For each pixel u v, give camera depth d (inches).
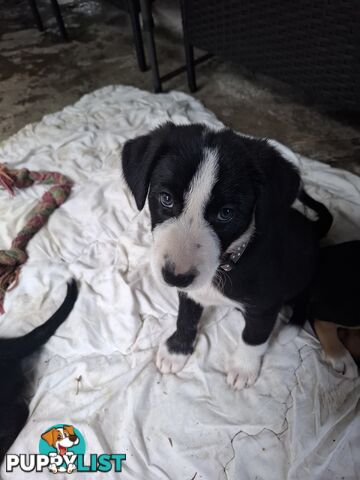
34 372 15.3
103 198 20.8
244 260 11.4
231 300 12.6
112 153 22.9
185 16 27.0
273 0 22.3
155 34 35.5
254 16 23.8
